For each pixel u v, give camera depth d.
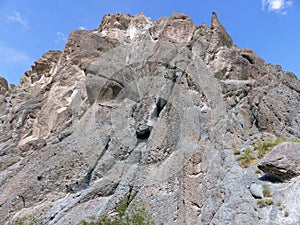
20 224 12.46
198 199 11.40
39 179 14.62
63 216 12.62
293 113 17.50
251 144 15.21
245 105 17.77
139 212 11.24
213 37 20.16
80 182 14.20
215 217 10.92
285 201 10.84
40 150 16.36
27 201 13.99
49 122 18.86
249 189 12.07
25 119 20.45
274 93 18.86
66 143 15.97
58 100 19.38
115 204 12.32
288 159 11.79
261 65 20.72
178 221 10.88
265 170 12.19
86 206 12.84
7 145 18.91
